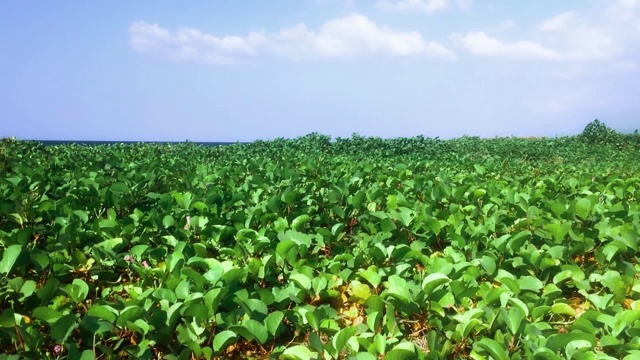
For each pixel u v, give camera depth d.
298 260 4.53
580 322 3.47
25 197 6.06
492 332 3.49
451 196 6.95
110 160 10.59
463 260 4.59
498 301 3.80
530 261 4.54
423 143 20.27
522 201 6.24
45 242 5.46
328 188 7.59
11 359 3.01
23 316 3.54
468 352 3.50
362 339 3.26
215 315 3.59
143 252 4.62
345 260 4.77
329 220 6.19
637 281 4.43
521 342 3.32
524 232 4.79
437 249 5.63
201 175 8.55
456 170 11.31
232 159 13.36
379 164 11.37
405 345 3.08
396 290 3.78
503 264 4.79
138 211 5.67
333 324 3.63
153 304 3.69
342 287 4.55
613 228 5.31
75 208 6.04
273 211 6.14
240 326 3.35
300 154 15.28
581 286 4.25
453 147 20.75
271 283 4.43
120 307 3.61
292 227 5.45
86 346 3.55
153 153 13.70
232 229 5.33
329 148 18.23
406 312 3.74
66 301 3.96
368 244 5.00
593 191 7.91
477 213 6.16
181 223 5.46
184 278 4.08
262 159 12.04
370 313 3.78
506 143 22.41
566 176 10.38
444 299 3.73
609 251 4.78
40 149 14.13
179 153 14.77
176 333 3.61
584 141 24.41
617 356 3.32
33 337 3.21
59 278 4.41
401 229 5.70
